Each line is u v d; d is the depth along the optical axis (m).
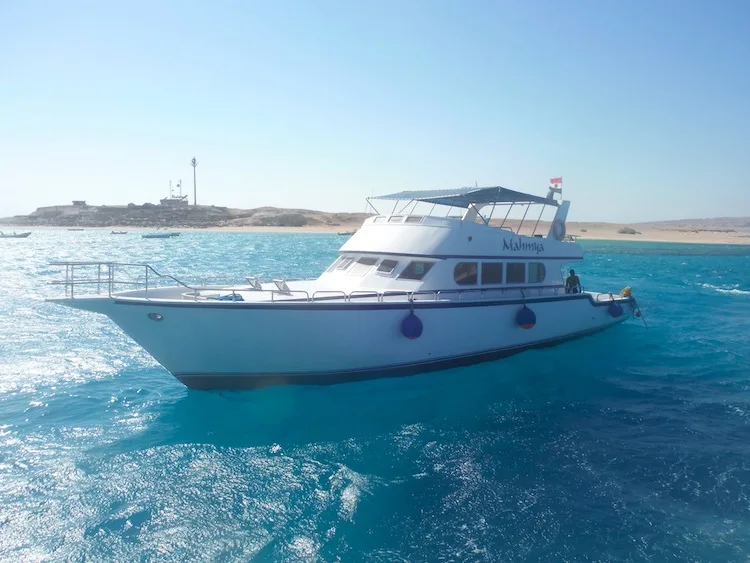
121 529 6.12
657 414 9.66
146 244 71.25
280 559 5.65
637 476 7.40
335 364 10.51
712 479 7.31
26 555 5.66
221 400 10.10
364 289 11.32
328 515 6.45
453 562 5.62
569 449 8.22
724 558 5.68
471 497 6.86
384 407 9.84
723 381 11.59
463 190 12.45
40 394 10.41
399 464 7.70
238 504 6.66
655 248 75.62
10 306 19.89
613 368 12.47
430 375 11.57
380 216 12.85
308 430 8.81
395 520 6.35
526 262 13.12
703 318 19.39
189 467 7.54
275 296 11.05
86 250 58.38
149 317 9.60
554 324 13.53
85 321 17.22
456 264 11.70
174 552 5.75
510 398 10.40
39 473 7.31
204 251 57.00
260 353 10.02
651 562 5.62
